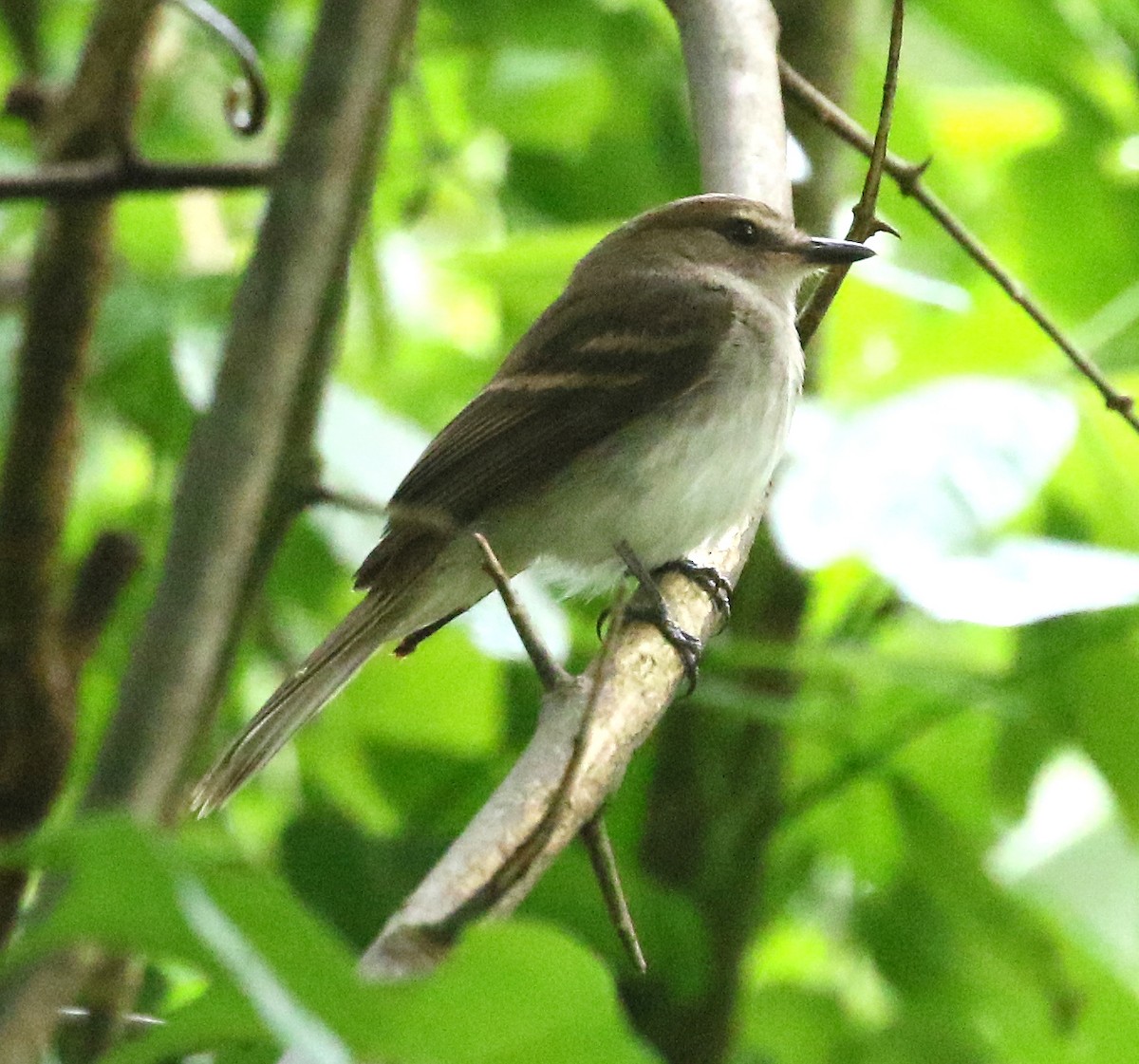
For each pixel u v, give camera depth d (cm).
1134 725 946
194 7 895
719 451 986
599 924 912
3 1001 422
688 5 868
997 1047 1084
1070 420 808
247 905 291
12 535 724
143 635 600
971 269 1216
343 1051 294
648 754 1017
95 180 765
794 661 934
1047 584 757
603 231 1065
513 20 1195
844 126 862
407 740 1071
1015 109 1354
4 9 1062
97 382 975
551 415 990
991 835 1048
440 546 920
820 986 1130
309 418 732
